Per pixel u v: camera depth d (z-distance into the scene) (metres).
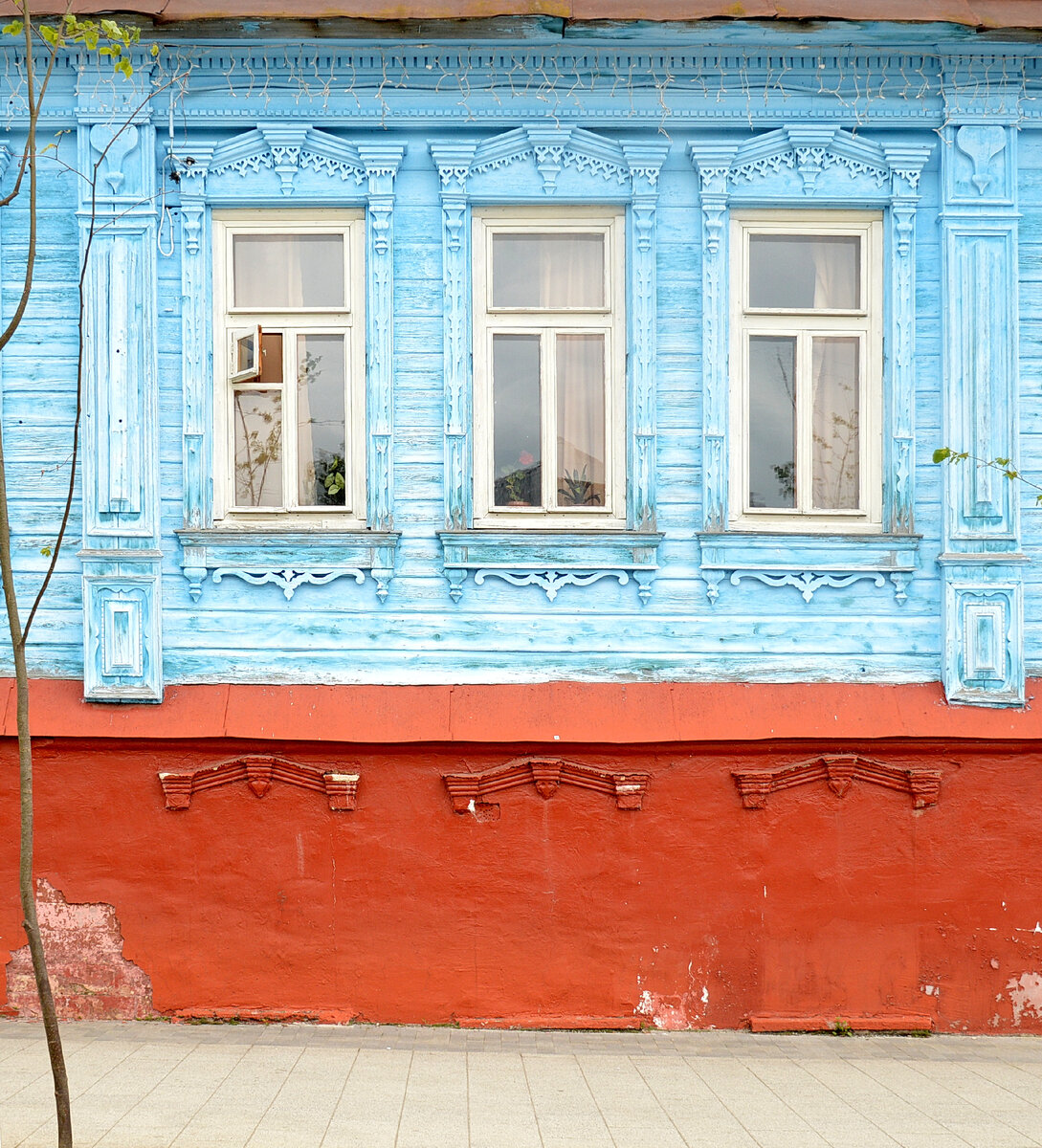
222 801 6.72
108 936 6.70
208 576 6.84
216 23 6.54
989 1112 5.48
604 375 7.05
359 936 6.71
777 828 6.77
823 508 7.09
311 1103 5.43
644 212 6.89
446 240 6.88
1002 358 6.88
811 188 6.94
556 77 6.91
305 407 7.04
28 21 4.86
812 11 6.54
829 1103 5.57
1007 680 6.82
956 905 6.77
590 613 6.88
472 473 6.95
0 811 6.73
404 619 6.86
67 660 6.84
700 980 6.73
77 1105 5.34
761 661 6.88
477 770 6.72
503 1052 6.25
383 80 6.88
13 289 6.89
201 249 6.88
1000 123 6.92
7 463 6.87
